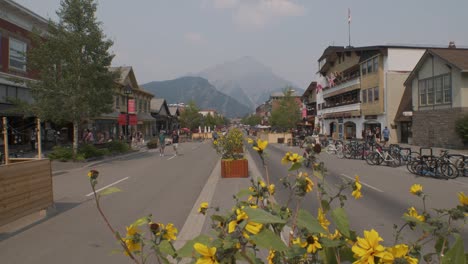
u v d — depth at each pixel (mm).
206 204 2385
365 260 1399
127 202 9352
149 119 54594
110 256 5320
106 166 18969
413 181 12539
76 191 11289
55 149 20203
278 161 18953
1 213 6594
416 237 5949
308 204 8500
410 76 30172
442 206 8414
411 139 32094
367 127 39781
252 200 2545
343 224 1769
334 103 52688
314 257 1807
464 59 25250
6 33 22641
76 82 19453
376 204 8648
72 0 20078
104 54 20469
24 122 25375
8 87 22984
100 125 38500
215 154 25984
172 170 16406
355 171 15391
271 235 1487
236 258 1511
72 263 5102
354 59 43812
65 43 19422
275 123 63781
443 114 26266
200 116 81812
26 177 7410
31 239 6277
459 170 13867
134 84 49781
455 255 1406
